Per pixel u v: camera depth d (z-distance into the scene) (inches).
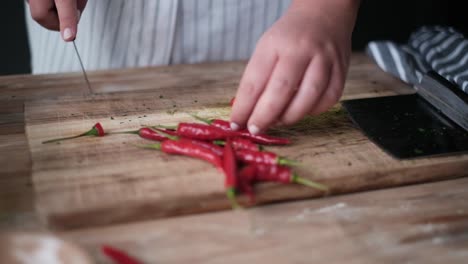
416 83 25.0
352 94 25.5
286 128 22.2
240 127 20.3
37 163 19.5
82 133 21.5
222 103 24.2
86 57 29.2
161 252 16.5
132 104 23.9
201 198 18.1
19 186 18.6
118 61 29.1
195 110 23.5
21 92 25.1
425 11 42.6
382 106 23.7
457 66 25.8
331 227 17.5
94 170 19.2
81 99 24.2
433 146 20.8
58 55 30.0
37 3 23.5
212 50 29.2
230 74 27.4
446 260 16.5
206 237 17.0
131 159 19.8
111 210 17.5
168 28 28.0
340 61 20.5
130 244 16.7
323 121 22.8
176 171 19.2
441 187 19.7
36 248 15.3
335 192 19.3
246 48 29.6
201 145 20.1
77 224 17.5
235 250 16.6
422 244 17.0
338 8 21.2
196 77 27.0
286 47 19.7
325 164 19.9
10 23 42.9
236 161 19.6
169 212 18.0
